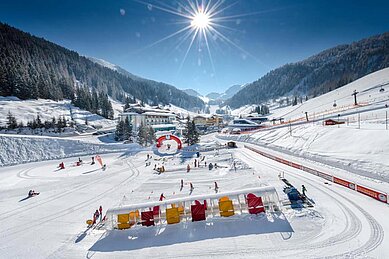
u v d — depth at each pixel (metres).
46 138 59.03
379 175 22.69
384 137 27.83
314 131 42.72
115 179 37.03
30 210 24.55
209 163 43.22
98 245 16.45
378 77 100.88
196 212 18.20
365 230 14.55
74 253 15.50
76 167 46.84
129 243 16.28
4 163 49.25
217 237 15.63
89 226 19.97
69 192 30.66
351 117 50.88
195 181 32.25
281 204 19.22
